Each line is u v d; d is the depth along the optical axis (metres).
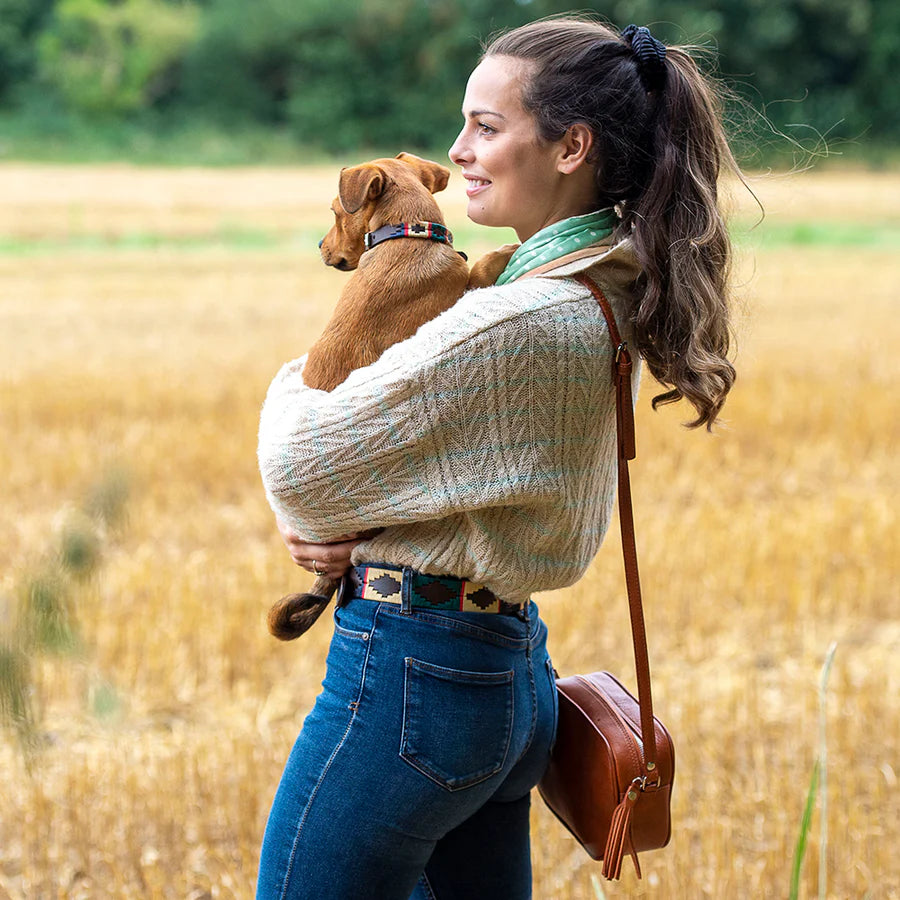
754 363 11.45
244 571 5.73
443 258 1.91
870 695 4.54
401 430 1.73
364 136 54.78
